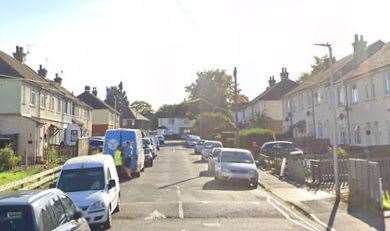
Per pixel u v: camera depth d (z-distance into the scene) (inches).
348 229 631.2
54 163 1518.2
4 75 1715.1
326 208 791.7
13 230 319.3
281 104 3255.4
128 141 1333.7
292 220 714.8
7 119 1706.4
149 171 1514.5
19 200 337.1
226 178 1130.7
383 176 1002.7
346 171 1138.7
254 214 762.2
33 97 1854.1
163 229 644.1
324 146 1831.9
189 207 818.8
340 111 1881.2
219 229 645.3
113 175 759.1
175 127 5428.2
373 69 1513.3
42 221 332.8
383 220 684.7
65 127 2336.4
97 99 3678.6
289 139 2309.3
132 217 733.3
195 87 4943.4
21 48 2290.8
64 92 2365.9
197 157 2213.3
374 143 1582.2
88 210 622.8
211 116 3518.7
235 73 2164.1
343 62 2126.0
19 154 1700.3
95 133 3602.4
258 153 1907.0
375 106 1563.7
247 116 3836.1
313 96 2210.9
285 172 1341.0
